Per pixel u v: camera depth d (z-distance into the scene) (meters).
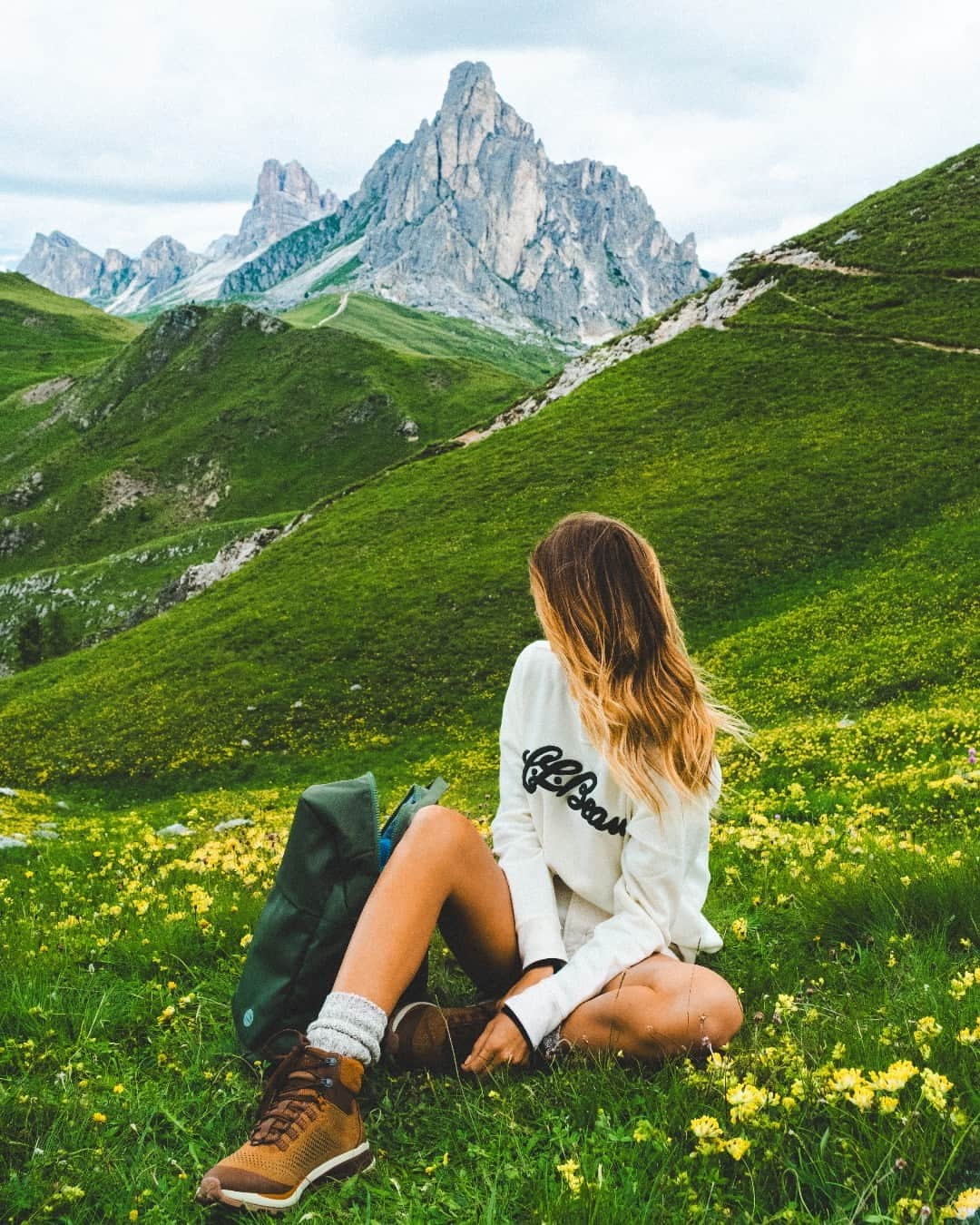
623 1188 2.62
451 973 4.75
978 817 9.76
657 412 70.31
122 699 50.31
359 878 3.32
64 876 8.95
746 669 35.44
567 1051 3.43
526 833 3.80
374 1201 2.84
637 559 3.64
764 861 7.02
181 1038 4.11
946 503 47.66
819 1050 3.37
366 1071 3.53
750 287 84.19
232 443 173.00
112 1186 3.01
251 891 6.82
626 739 3.50
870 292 75.38
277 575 66.38
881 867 5.55
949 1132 2.66
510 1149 2.96
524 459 70.50
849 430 58.31
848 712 27.83
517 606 50.97
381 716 43.59
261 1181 2.76
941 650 30.12
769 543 48.19
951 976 4.06
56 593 135.25
